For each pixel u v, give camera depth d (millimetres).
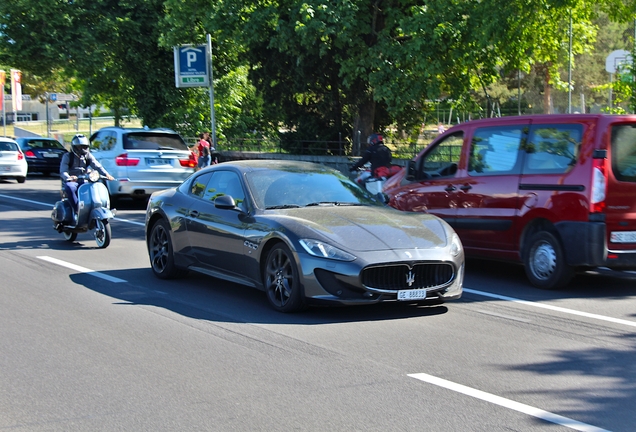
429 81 20344
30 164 31250
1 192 23188
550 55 22547
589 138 8516
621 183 8469
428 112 27391
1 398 5031
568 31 21047
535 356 5996
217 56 34344
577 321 7246
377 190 14828
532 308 7840
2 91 47125
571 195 8555
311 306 7797
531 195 8984
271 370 5594
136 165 17766
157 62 33969
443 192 10133
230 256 8180
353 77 21688
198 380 5367
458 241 7711
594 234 8375
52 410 4785
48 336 6652
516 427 4438
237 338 6535
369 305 7875
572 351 6156
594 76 39812
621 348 6262
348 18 19844
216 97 35906
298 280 7203
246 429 4418
